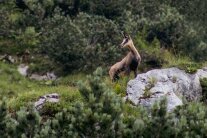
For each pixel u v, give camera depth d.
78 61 104.69
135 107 53.72
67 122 41.94
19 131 41.69
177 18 113.75
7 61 108.50
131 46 58.59
